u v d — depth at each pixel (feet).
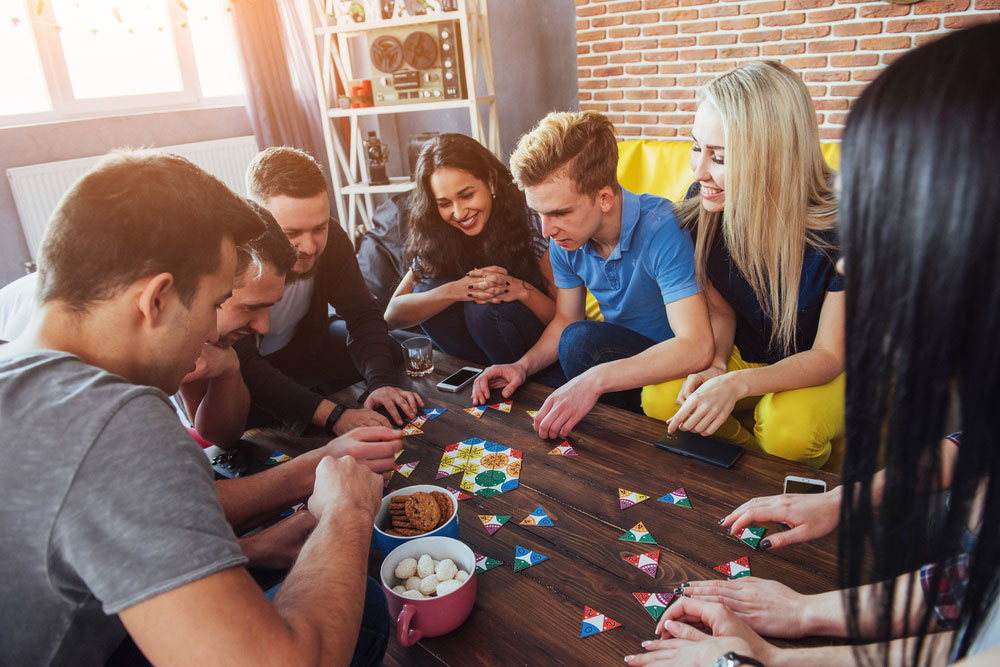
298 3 15.85
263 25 15.38
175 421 2.09
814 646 2.58
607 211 5.41
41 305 2.25
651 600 2.90
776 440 5.11
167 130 14.64
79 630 2.07
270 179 5.23
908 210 1.25
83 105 13.41
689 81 13.28
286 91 16.05
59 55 12.97
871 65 11.41
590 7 13.98
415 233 7.30
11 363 2.06
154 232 2.18
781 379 4.64
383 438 4.04
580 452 4.18
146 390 2.06
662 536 3.32
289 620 2.14
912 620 2.32
